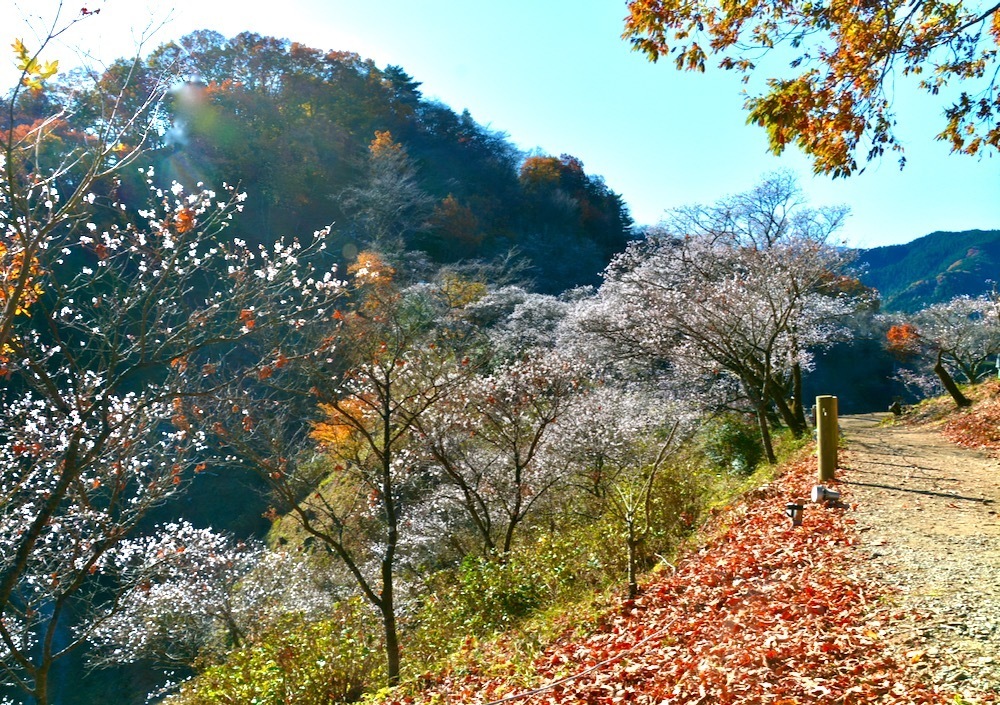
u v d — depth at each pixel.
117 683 20.14
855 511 7.87
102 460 6.42
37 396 7.94
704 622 5.55
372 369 9.38
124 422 5.90
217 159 32.62
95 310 7.14
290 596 15.29
